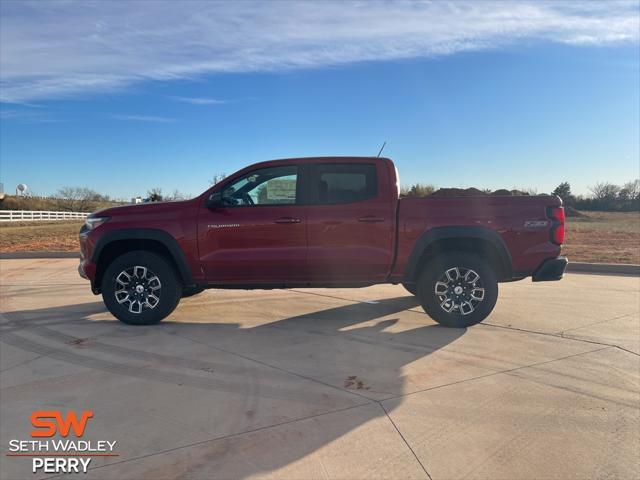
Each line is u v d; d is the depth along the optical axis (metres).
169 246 5.20
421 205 5.20
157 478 2.47
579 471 2.54
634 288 7.80
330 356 4.37
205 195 5.31
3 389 3.59
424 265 5.38
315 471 2.54
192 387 3.64
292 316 5.92
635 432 2.96
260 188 5.33
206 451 2.73
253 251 5.21
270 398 3.44
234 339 4.91
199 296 7.18
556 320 5.66
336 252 5.19
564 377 3.85
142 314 5.34
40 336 4.98
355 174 5.32
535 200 5.23
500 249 5.16
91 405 3.32
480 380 3.79
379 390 3.59
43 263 11.40
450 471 2.54
